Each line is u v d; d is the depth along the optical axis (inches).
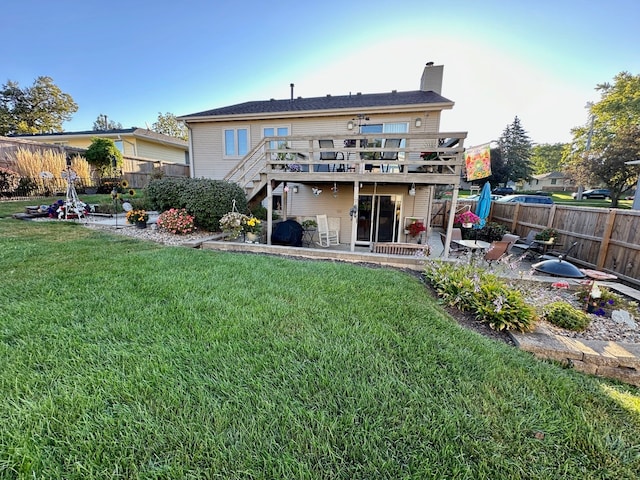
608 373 105.5
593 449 62.3
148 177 609.3
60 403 63.7
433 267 184.4
